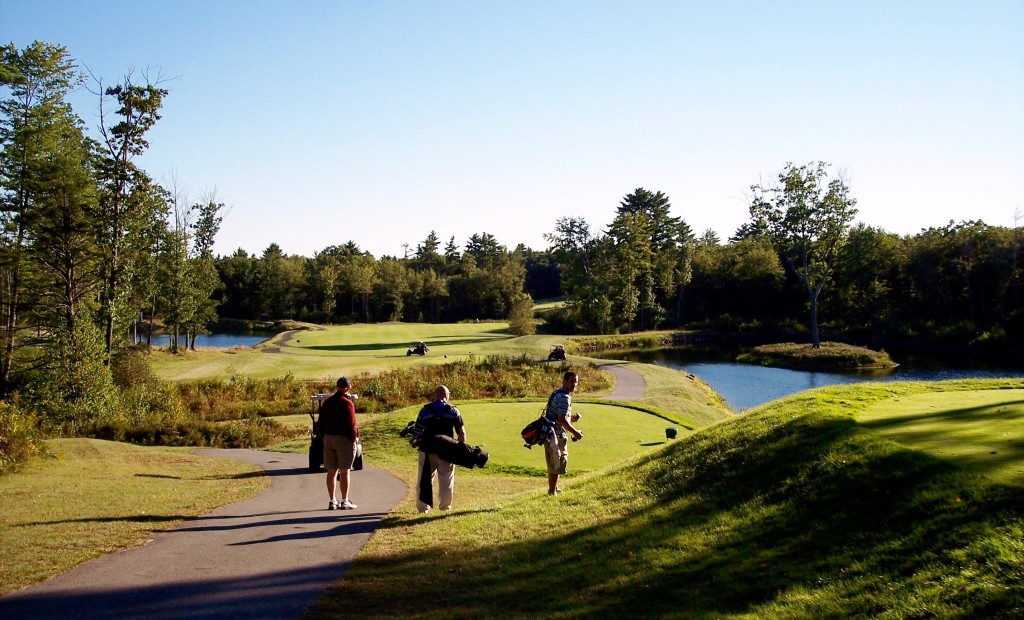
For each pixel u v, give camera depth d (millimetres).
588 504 7805
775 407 9195
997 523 4305
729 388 36406
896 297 67562
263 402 28969
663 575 5066
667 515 6637
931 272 63875
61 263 35719
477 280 111562
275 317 108125
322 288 106812
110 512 8680
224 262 110562
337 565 6105
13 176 33500
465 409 21734
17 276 35562
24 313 35625
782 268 79062
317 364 41844
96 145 37062
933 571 4078
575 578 5289
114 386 27734
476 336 68062
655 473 8391
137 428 23156
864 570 4395
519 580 5391
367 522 8109
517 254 142125
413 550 6562
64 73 35000
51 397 25344
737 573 4867
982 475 4984
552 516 7504
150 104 36719
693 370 44719
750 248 87000
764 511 5957
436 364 37969
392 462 15211
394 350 53094
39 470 12914
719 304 86438
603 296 76375
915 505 4977
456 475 13328
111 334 35312
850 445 6523
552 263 130250
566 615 4504
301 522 8141
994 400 8250
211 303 61312
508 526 7285
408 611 4797
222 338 79688
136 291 51156
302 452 17828
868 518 5125
